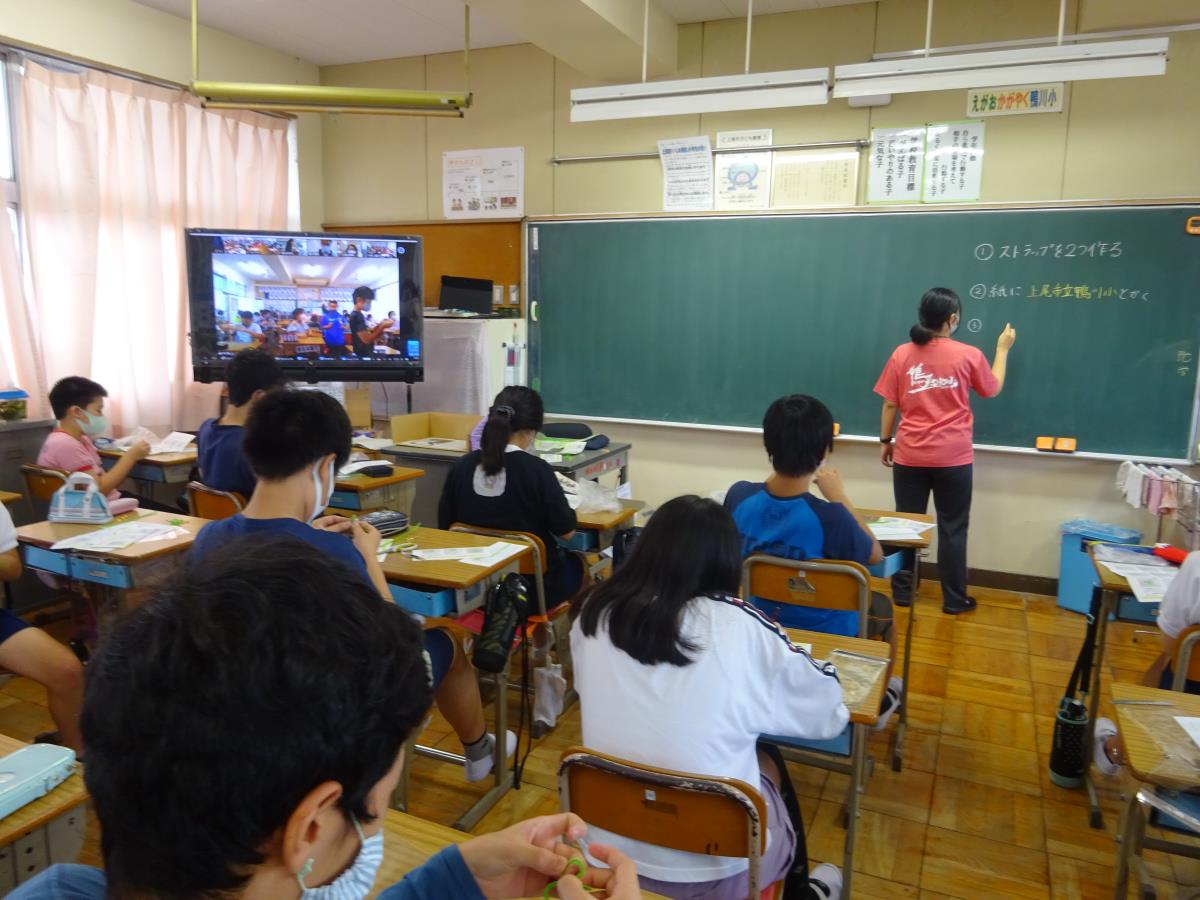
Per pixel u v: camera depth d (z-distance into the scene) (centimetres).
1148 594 212
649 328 476
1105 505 400
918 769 257
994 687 314
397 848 99
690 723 125
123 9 415
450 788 243
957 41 399
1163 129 372
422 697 48
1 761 110
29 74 376
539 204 498
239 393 275
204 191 464
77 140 393
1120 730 144
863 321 430
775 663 129
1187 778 130
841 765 202
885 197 420
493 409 275
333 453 160
